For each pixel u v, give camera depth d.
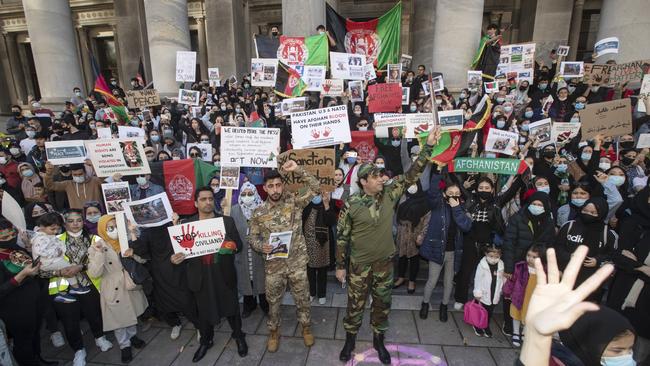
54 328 3.48
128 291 3.37
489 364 3.20
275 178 3.18
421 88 8.76
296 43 7.83
